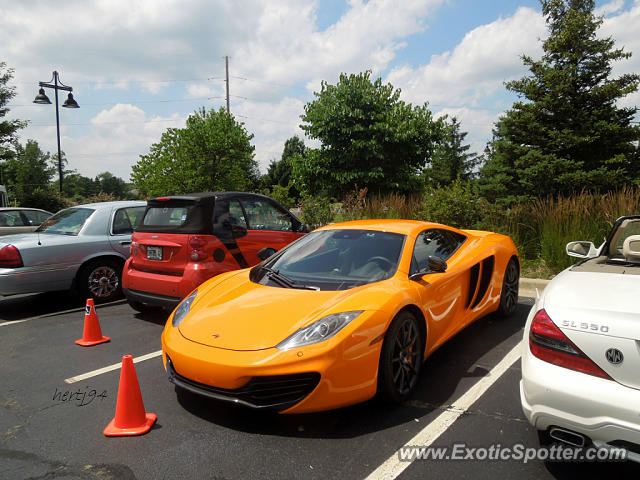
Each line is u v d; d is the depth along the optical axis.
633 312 1.95
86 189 138.00
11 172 79.56
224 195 5.39
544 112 16.89
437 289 3.60
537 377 2.10
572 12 16.66
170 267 5.05
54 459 2.54
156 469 2.41
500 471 2.32
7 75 20.28
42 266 5.93
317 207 12.54
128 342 4.67
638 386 1.88
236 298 3.37
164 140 20.23
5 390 3.54
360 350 2.75
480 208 8.41
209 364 2.71
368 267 3.53
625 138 16.03
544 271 7.26
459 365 3.79
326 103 18.31
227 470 2.38
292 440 2.66
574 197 7.85
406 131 17.50
